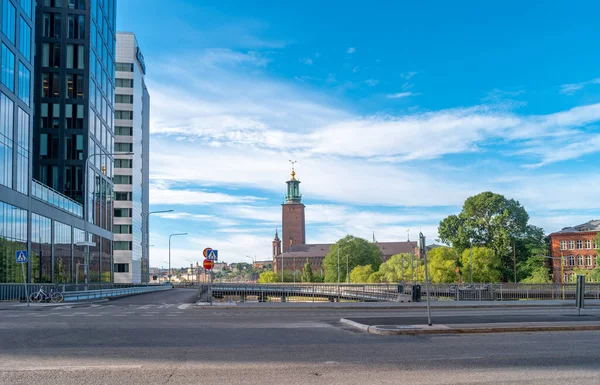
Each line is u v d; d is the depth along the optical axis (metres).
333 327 19.58
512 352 13.39
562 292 42.81
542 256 101.31
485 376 10.41
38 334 16.78
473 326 18.23
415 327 17.95
